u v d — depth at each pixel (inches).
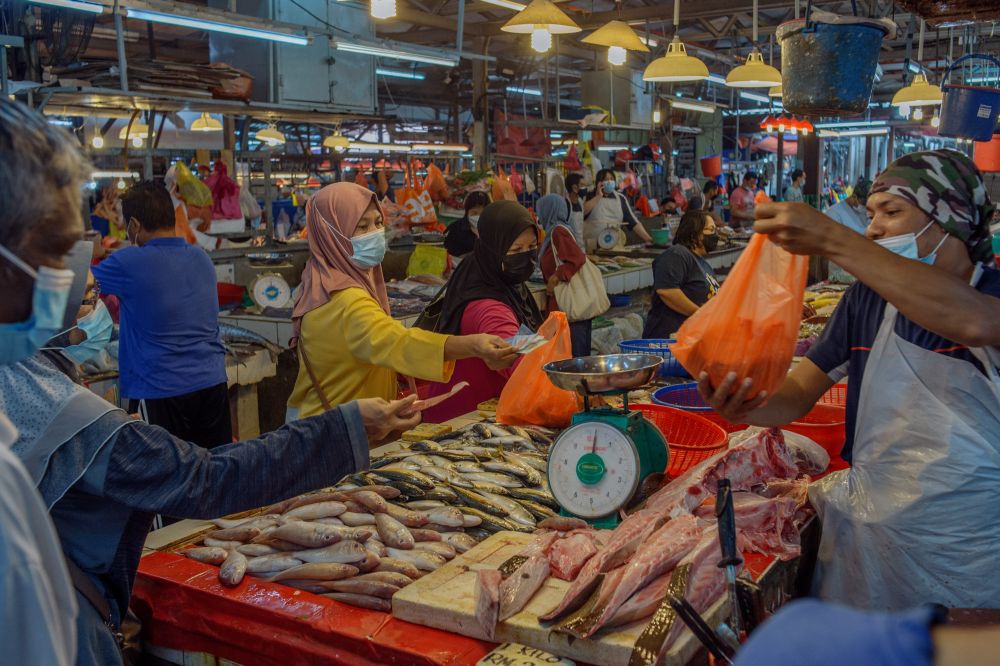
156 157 318.0
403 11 427.2
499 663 60.0
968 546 70.2
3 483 31.1
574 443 82.6
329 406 111.3
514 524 84.4
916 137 949.8
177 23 208.8
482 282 130.7
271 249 254.5
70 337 59.7
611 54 272.1
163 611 74.3
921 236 71.7
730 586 46.5
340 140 444.8
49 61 224.2
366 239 110.5
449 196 358.0
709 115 753.6
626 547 68.1
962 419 70.2
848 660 21.6
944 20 128.8
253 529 82.0
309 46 320.2
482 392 130.6
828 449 102.3
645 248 406.0
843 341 80.5
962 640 20.9
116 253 148.9
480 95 479.5
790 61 98.4
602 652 59.0
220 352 162.2
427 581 70.1
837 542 77.5
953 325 61.4
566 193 418.3
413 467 98.5
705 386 71.2
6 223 33.9
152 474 57.8
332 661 65.6
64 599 33.6
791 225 63.7
